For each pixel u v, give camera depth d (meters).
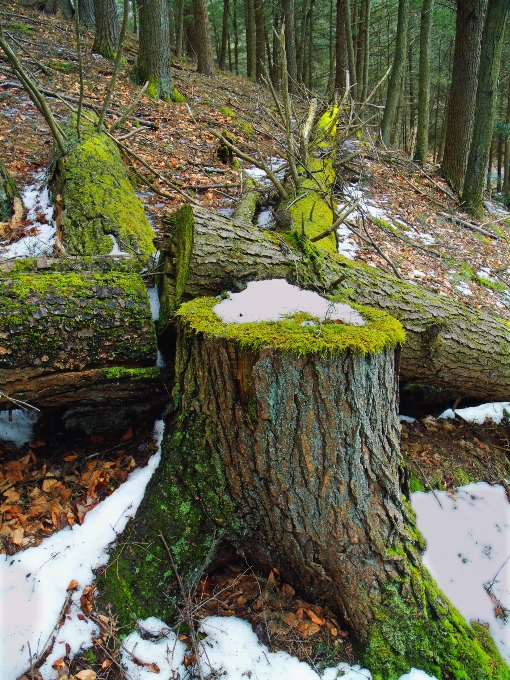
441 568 2.60
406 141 21.86
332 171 6.57
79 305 2.46
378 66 21.98
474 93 9.57
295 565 2.24
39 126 6.22
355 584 2.15
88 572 2.16
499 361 3.32
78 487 2.49
